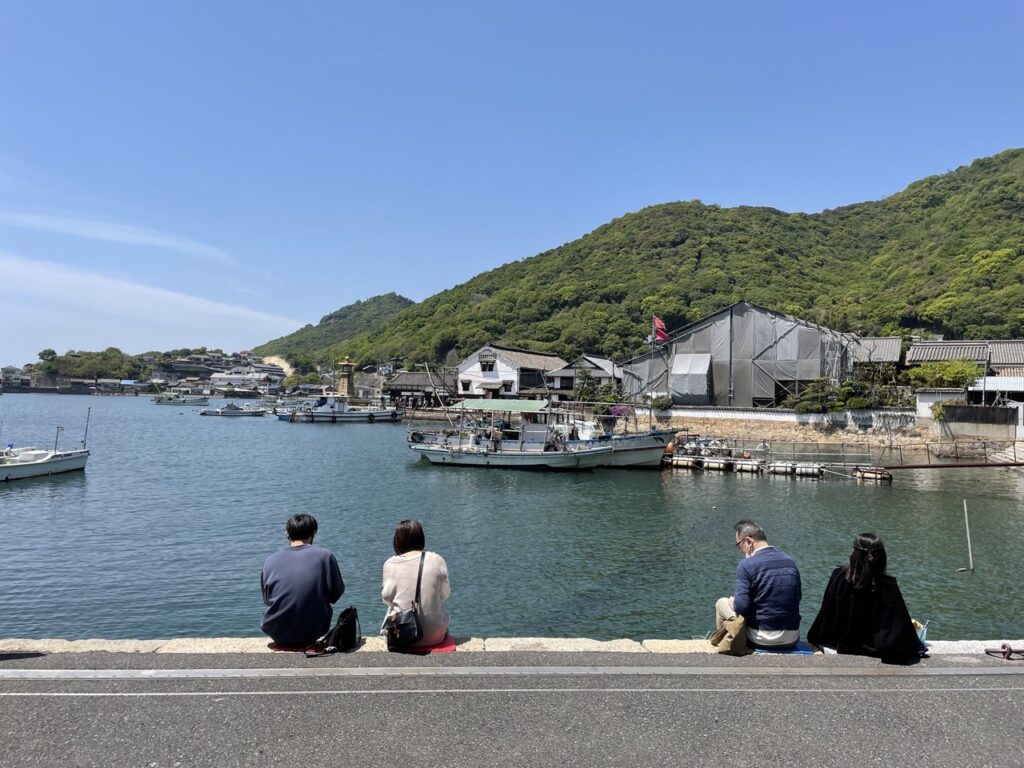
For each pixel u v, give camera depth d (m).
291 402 132.25
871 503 28.72
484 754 4.54
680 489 33.09
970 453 43.12
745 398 60.41
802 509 27.38
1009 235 95.00
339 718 5.02
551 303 125.06
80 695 5.31
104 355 189.12
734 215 143.00
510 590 16.25
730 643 6.54
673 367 62.56
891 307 85.56
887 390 53.25
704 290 108.88
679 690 5.69
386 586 6.61
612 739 4.79
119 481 33.84
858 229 140.12
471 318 129.88
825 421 53.22
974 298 80.50
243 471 39.06
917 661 6.42
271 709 5.15
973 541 21.42
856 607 6.58
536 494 31.62
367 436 69.25
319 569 6.61
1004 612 14.59
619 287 119.38
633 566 18.48
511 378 85.12
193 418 99.31
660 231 137.38
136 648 6.41
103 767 4.25
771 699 5.53
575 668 6.12
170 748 4.52
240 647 6.53
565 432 43.41
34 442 56.03
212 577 16.98
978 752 4.72
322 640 6.36
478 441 44.34
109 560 18.50
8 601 15.01
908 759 4.61
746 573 6.80
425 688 5.61
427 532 22.89
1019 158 126.38
